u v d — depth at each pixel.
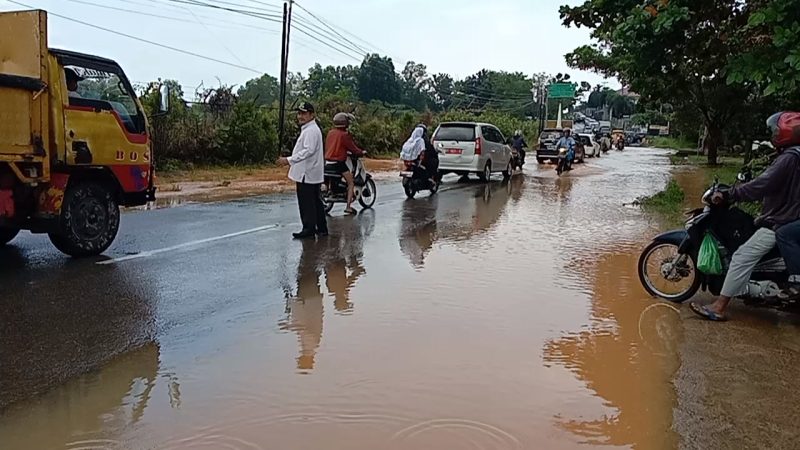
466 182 21.11
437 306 6.51
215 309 6.34
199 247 9.31
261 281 7.44
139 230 10.67
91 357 5.07
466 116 43.41
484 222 12.22
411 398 4.39
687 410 4.32
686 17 9.76
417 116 40.56
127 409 4.21
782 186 5.93
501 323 6.02
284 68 27.08
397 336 5.61
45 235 10.15
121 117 8.88
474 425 4.04
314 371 4.82
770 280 6.11
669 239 6.98
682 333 5.87
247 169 23.88
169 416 4.12
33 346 5.28
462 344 5.44
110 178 8.77
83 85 8.42
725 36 10.50
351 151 13.12
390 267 8.23
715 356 5.30
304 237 10.22
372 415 4.14
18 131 7.54
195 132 23.31
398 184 20.16
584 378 4.80
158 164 21.62
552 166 31.30
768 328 6.06
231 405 4.27
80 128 8.27
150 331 5.68
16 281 7.25
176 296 6.77
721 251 6.39
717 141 32.75
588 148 43.12
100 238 8.68
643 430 4.03
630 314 6.42
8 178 7.61
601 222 12.47
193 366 4.91
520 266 8.40
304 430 3.94
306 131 10.11
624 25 10.49
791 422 4.17
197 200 14.95
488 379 4.73
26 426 3.99
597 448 3.80
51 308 6.27
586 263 8.67
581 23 12.62
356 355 5.15
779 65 8.46
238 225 11.32
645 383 4.74
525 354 5.25
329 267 8.20
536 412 4.24
